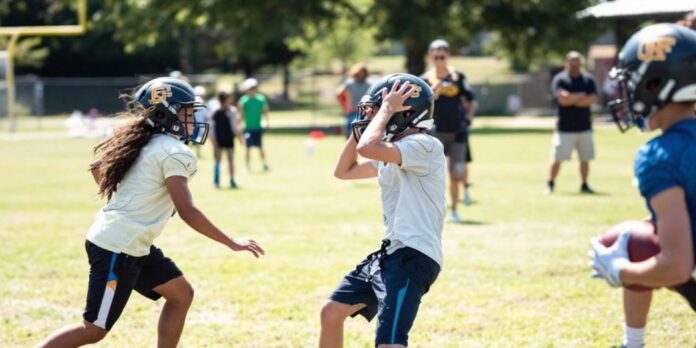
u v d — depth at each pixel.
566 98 19.38
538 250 12.93
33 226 15.82
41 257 12.76
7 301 10.13
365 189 21.39
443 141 15.70
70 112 60.69
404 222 6.22
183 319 7.00
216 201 19.11
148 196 6.54
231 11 50.59
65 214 17.45
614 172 24.70
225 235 6.48
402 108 6.18
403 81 6.31
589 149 19.78
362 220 16.20
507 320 9.20
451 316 9.37
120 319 9.37
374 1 49.38
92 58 74.88
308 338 8.62
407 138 6.21
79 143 39.72
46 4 71.94
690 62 4.96
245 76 75.12
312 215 16.86
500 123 51.53
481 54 106.94
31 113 60.50
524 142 36.69
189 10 51.25
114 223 6.51
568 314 9.42
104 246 6.48
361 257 12.59
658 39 5.00
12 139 42.59
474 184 21.97
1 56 47.28
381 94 6.34
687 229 4.78
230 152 21.91
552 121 53.09
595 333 8.68
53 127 51.88
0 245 13.77
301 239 14.11
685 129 4.96
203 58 81.31
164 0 50.81
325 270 11.71
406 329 5.94
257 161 29.89
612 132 42.16
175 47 77.88
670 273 4.79
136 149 6.57
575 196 19.33
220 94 21.70
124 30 56.50
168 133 6.70
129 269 6.52
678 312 9.38
